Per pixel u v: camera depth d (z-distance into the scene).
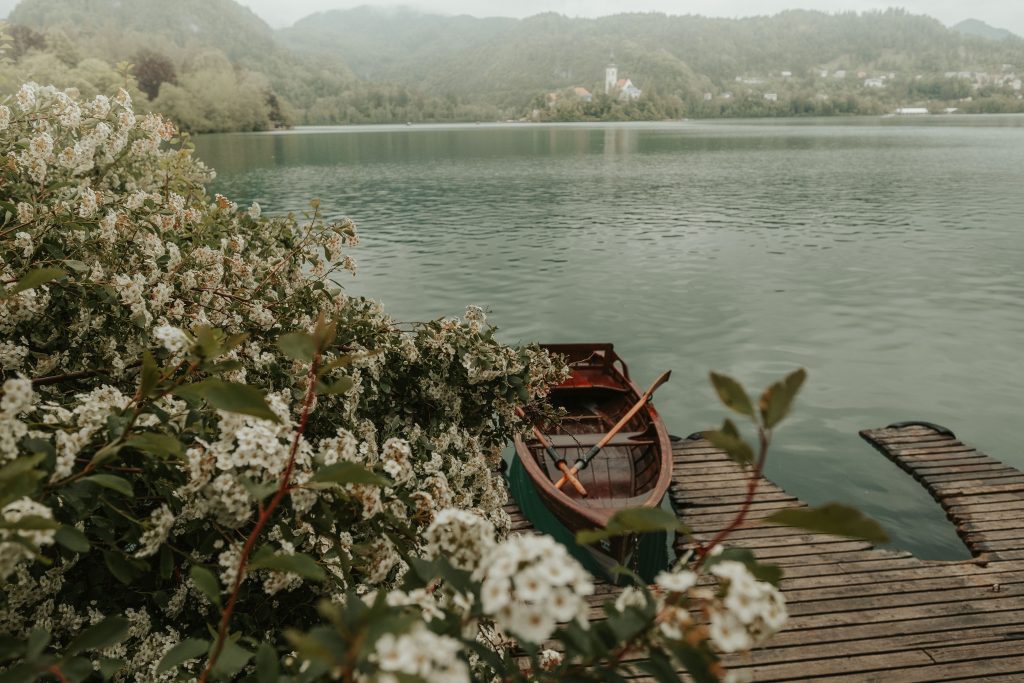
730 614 0.90
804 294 15.98
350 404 3.61
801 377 0.81
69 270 3.19
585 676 1.07
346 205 29.91
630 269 18.50
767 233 23.06
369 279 17.64
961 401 10.61
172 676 2.12
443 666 0.84
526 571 0.84
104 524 1.88
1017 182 35.72
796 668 5.04
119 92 4.82
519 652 2.05
